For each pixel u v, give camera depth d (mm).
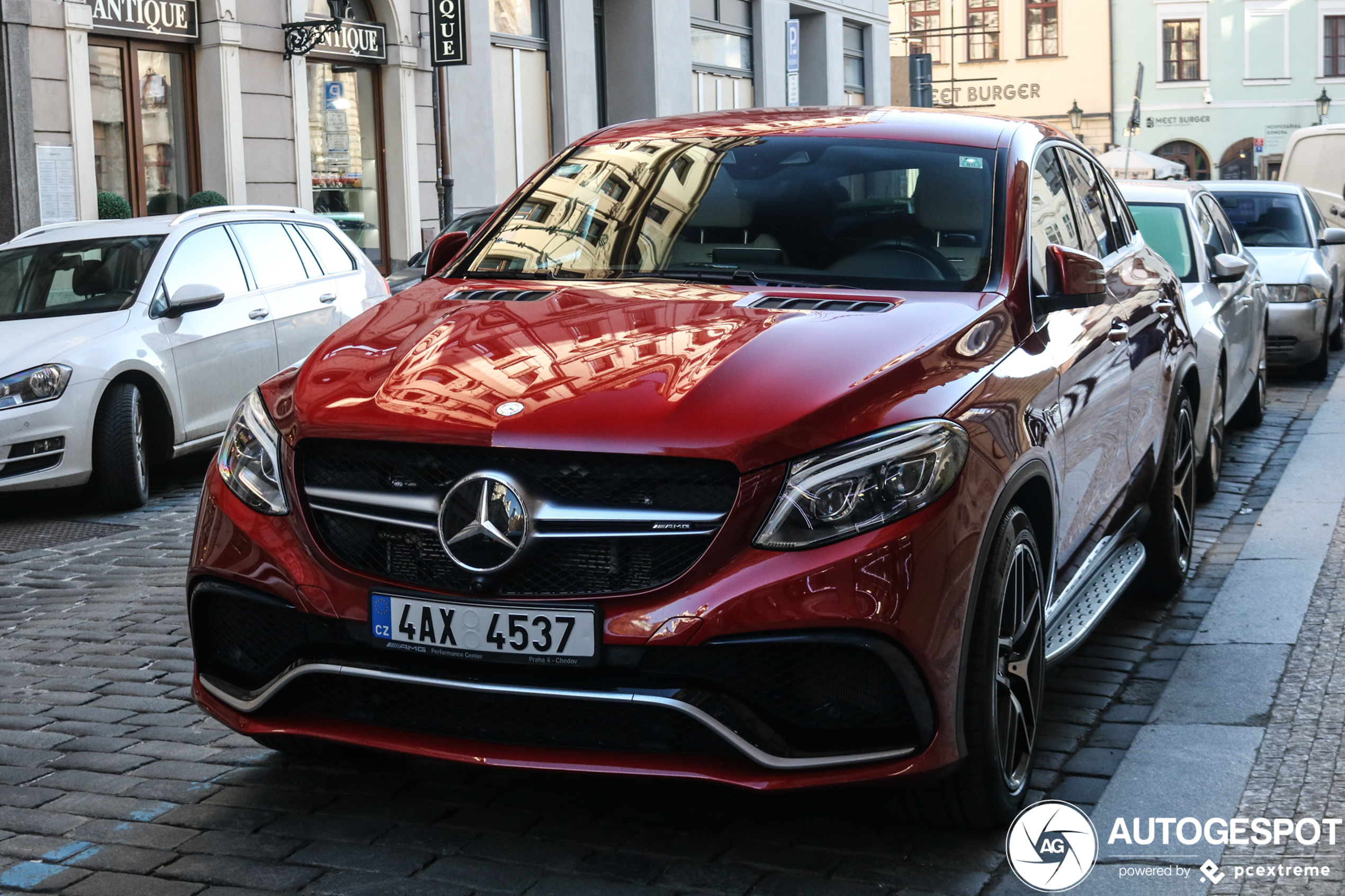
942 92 55375
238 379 9414
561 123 23812
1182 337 5922
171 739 4422
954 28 54688
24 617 6020
